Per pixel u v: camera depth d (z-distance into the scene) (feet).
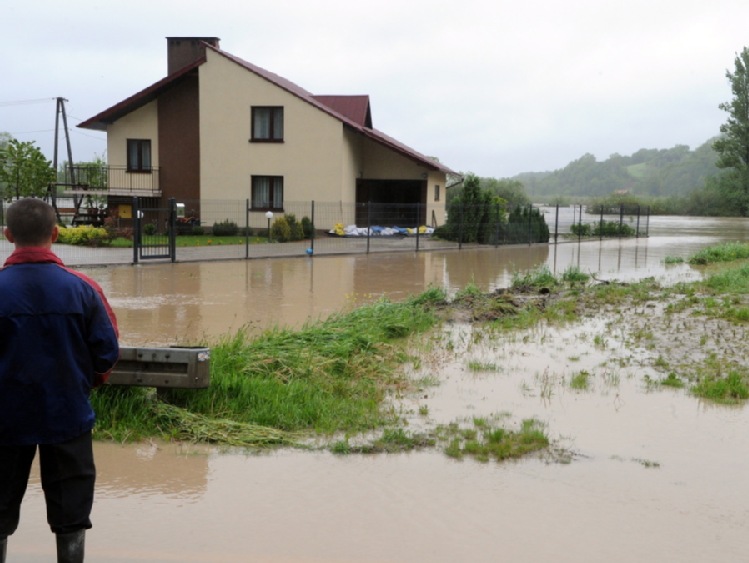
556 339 29.99
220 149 96.89
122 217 99.55
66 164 132.87
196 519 13.10
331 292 44.91
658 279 53.93
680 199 273.13
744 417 19.75
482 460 16.17
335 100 110.32
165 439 17.08
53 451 10.00
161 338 29.89
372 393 21.12
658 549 12.23
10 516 10.09
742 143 245.04
